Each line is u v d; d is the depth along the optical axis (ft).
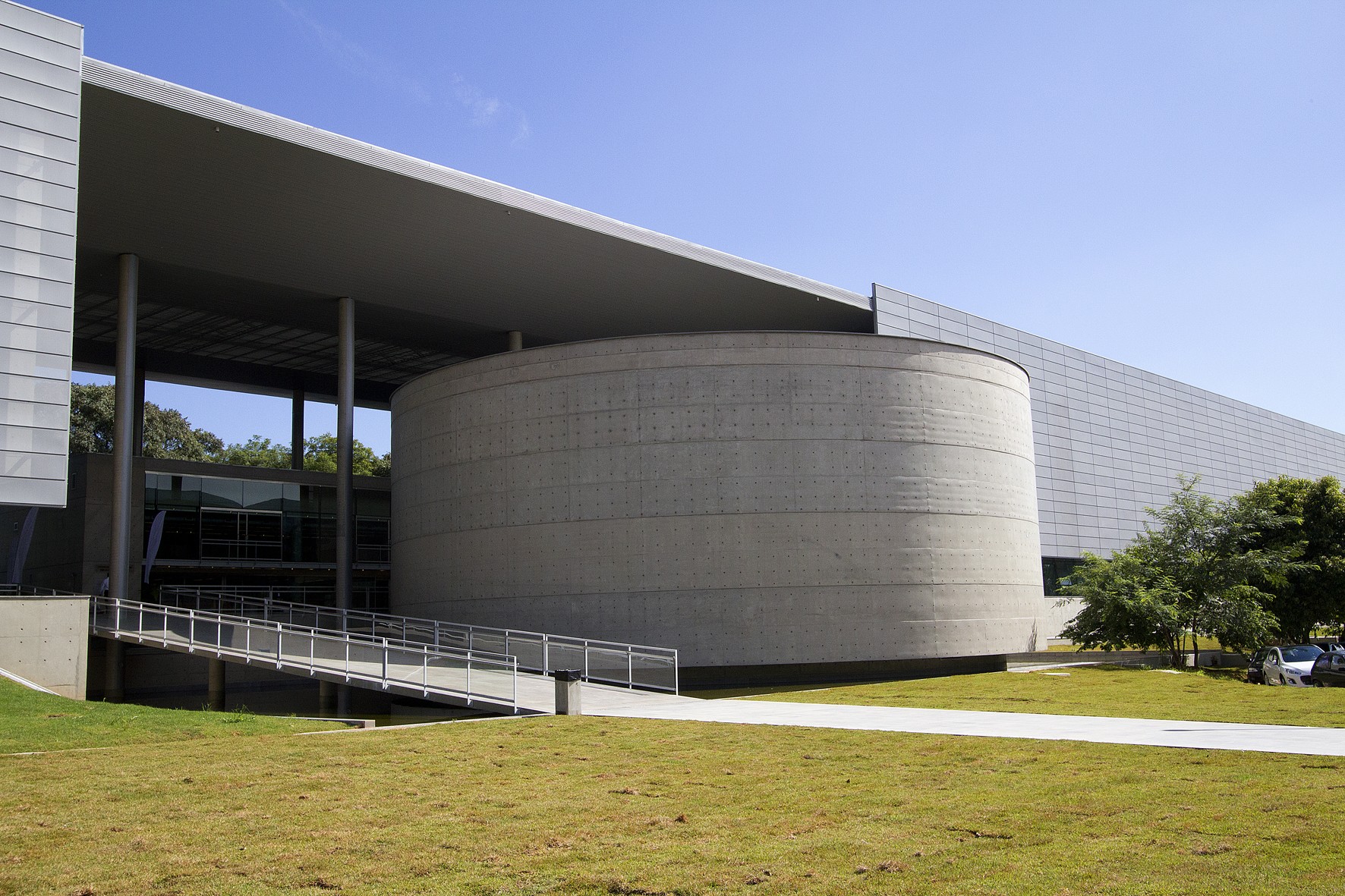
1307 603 115.03
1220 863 21.74
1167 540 101.71
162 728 47.47
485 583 92.17
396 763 38.32
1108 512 163.73
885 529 88.43
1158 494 176.55
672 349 88.84
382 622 96.22
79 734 45.09
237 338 137.80
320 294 115.75
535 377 92.48
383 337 135.95
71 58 75.51
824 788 32.07
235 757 39.68
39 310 71.82
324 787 33.50
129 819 28.78
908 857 23.39
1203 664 107.96
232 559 120.78
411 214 96.94
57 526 112.98
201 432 274.98
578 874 22.76
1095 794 29.58
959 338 139.74
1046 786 31.04
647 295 119.44
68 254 73.61
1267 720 47.57
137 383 144.56
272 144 83.97
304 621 101.55
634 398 88.79
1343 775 30.89
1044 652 99.96
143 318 126.41
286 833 26.99
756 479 86.84
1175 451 183.73
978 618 91.71
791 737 44.09
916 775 33.78
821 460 87.81
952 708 58.08
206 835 26.86
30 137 72.95
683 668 84.94
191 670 102.53
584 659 74.33
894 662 88.22
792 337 89.20
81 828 27.73
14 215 71.56
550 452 90.63
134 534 111.86
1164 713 52.13
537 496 90.53
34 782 34.24
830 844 24.86
